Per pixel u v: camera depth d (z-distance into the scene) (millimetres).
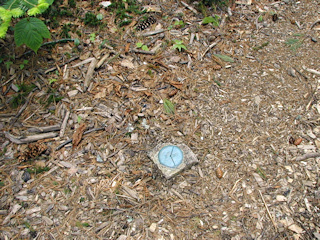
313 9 1454
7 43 1103
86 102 1016
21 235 736
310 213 790
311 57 1224
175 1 1410
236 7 1442
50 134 934
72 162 878
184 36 1257
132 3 1362
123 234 746
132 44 1202
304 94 1086
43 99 1013
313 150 921
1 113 968
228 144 940
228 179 859
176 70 1138
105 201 802
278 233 755
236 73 1155
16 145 906
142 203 802
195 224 768
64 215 774
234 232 755
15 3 948
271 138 958
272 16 1410
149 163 888
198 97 1062
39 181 834
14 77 1044
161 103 1030
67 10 1274
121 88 1064
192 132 966
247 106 1046
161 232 752
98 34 1219
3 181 830
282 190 835
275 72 1166
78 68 1104
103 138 935
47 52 1126
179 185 845
